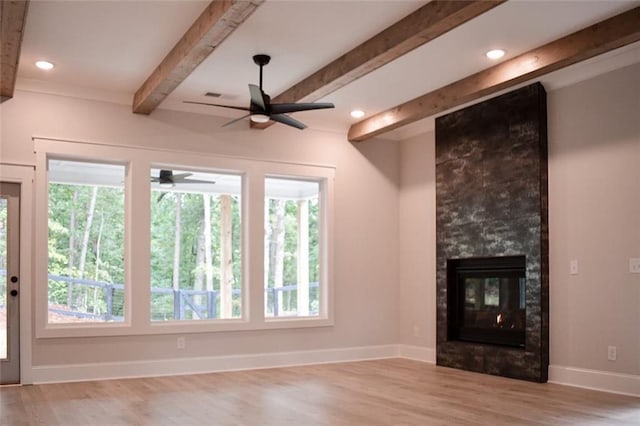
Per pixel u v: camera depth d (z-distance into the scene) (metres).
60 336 5.91
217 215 7.18
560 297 5.66
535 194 5.84
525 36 4.83
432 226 7.44
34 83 5.97
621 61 5.23
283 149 7.26
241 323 6.82
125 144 6.36
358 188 7.75
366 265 7.72
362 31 4.76
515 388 5.45
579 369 5.46
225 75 5.82
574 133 5.63
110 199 6.54
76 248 6.32
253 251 6.98
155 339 6.36
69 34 4.84
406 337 7.78
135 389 5.52
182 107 6.68
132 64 5.52
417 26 4.36
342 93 6.39
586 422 4.16
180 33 4.81
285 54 5.25
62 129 6.07
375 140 7.93
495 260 6.45
